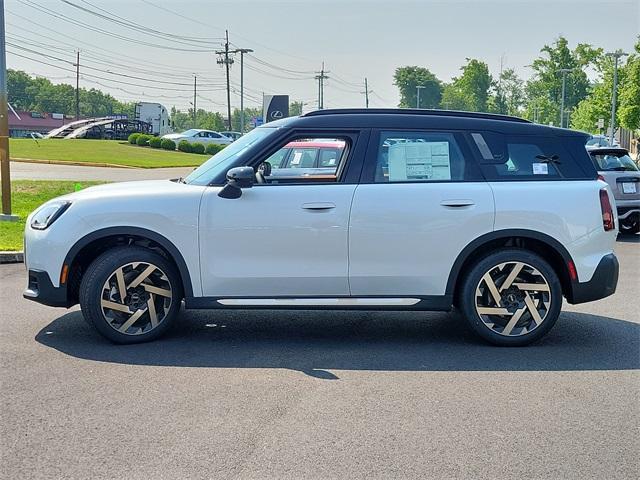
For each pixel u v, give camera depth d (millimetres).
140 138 48781
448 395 4840
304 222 5863
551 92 99500
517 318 6043
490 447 4000
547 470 3730
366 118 6086
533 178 6098
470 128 6137
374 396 4797
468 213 5930
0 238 10977
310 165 7484
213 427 4230
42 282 5891
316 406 4594
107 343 5984
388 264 5938
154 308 6004
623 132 60719
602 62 63562
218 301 5961
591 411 4574
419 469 3719
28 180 19375
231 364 5477
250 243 5887
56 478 3582
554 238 6004
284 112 28859
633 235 14383
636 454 3934
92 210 5867
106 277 5832
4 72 12680
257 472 3666
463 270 6105
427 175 6031
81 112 147500
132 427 4215
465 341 6270
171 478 3594
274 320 6984
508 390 4957
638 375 5328
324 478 3609
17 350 5750
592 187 6098
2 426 4211
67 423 4266
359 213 5875
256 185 5934
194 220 5863
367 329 6676
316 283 5949
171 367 5371
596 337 6434
